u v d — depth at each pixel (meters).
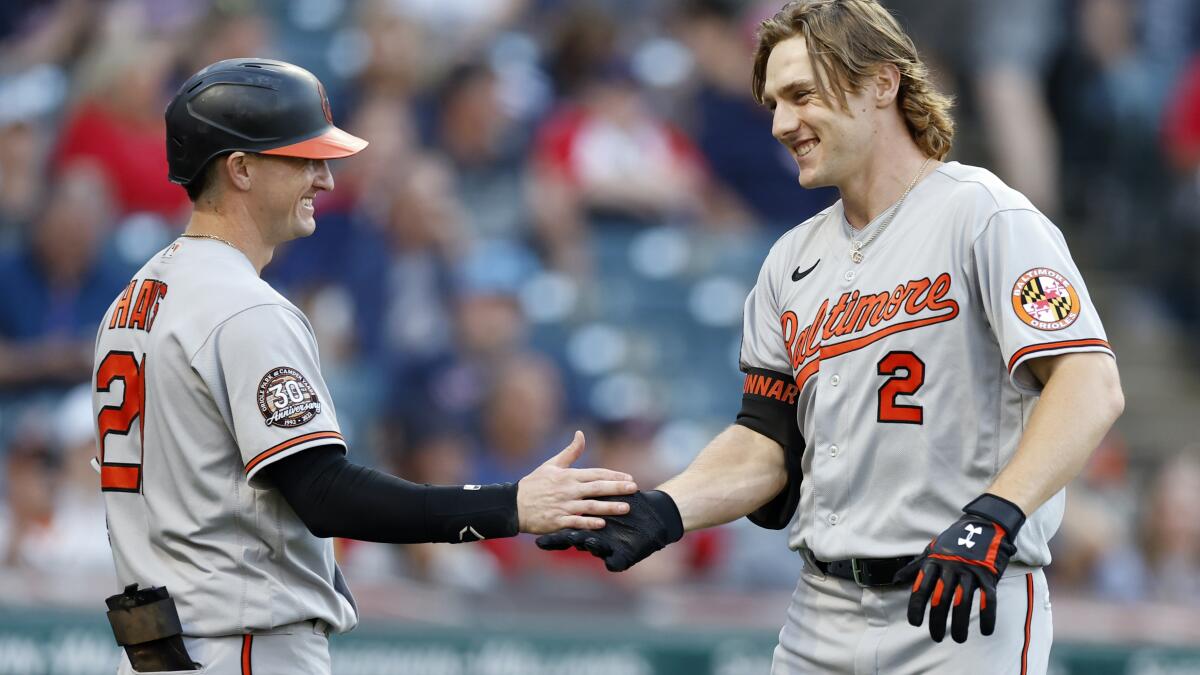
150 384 11.85
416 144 34.94
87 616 21.58
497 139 35.72
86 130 31.86
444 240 32.03
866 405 12.07
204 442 11.75
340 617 12.41
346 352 31.33
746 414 13.45
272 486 11.80
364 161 33.47
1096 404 11.24
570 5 39.94
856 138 12.26
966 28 41.34
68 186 30.22
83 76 33.31
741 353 13.80
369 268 31.59
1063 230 41.75
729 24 39.16
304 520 11.71
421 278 31.47
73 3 35.31
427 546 25.81
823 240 12.91
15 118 32.12
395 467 29.23
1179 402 39.72
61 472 26.69
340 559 25.41
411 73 35.56
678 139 37.84
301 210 12.48
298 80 12.35
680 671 23.42
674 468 31.33
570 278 34.62
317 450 11.67
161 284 12.09
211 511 11.75
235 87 12.12
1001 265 11.66
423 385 29.98
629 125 36.84
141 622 11.73
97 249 30.34
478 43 37.62
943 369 11.85
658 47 39.12
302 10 38.41
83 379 29.19
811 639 12.65
